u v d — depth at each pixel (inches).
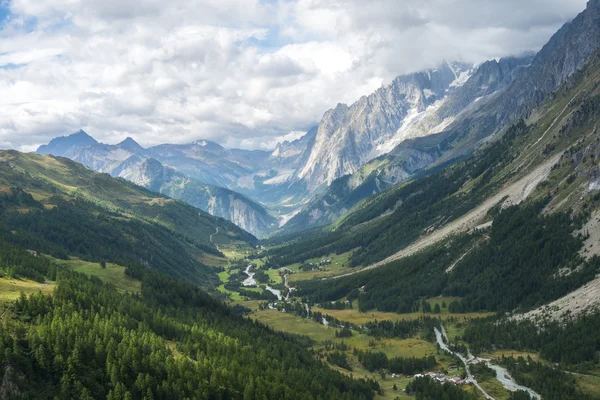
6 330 6466.5
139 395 6407.5
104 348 6678.2
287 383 7475.4
